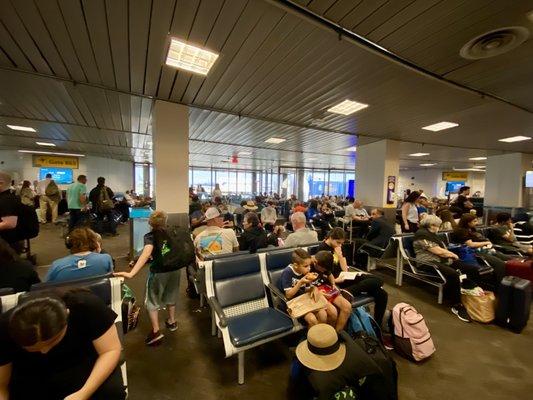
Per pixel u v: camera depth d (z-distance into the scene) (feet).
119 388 4.17
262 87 11.64
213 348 7.43
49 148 31.58
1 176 8.91
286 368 6.68
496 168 31.32
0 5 6.57
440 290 10.41
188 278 10.98
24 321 2.89
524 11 6.48
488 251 12.51
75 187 19.71
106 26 7.47
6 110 15.71
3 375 3.34
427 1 6.21
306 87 11.55
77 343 3.69
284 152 31.01
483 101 12.77
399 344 7.18
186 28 7.50
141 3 6.51
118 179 42.68
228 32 7.66
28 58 9.36
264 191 58.03
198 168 51.65
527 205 29.09
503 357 7.22
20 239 9.78
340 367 4.91
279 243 12.90
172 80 11.12
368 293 8.14
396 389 5.46
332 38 7.83
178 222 14.26
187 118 14.20
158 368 6.59
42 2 6.49
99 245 7.42
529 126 17.67
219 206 18.52
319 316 6.52
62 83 11.48
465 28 7.21
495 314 8.98
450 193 53.62
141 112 15.93
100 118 17.38
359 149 25.36
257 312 7.20
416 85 11.06
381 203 22.88
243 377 6.13
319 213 24.26
